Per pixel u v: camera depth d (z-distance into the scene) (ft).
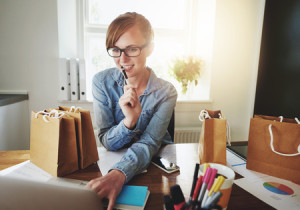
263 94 6.52
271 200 1.79
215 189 1.12
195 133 6.98
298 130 2.04
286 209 1.67
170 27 7.46
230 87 7.32
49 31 5.87
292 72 5.18
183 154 2.84
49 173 2.16
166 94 3.28
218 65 7.07
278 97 5.74
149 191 1.88
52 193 0.96
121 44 2.87
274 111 5.91
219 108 7.38
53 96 6.14
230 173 1.58
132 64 3.01
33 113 2.35
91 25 6.82
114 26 2.82
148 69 3.58
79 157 2.28
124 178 1.94
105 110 3.37
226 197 1.45
